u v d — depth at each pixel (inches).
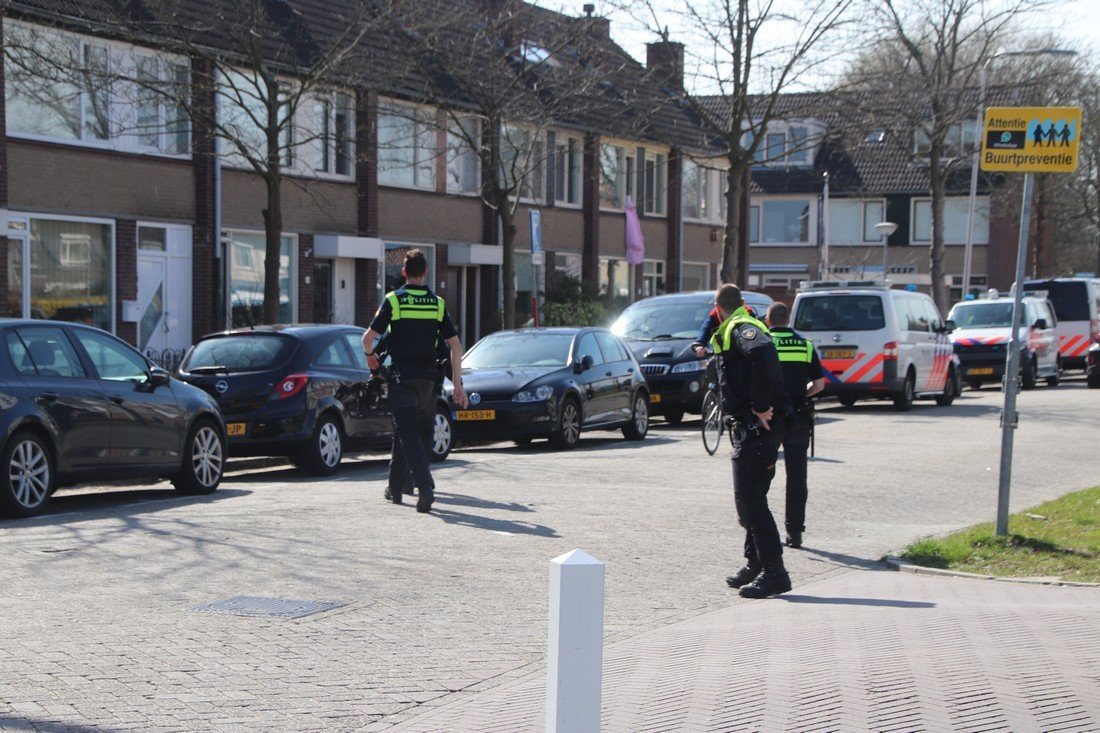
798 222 2541.8
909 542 435.5
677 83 1212.5
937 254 1603.1
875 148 1784.0
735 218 1207.6
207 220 1027.3
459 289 1362.0
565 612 142.0
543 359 751.7
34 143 898.1
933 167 1598.2
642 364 907.4
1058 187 2090.3
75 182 929.5
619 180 1614.2
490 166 1063.6
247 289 1091.3
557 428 713.6
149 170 986.7
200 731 215.8
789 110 1218.0
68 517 445.1
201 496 523.5
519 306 1425.9
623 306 1588.3
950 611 316.8
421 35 1019.9
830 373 1023.6
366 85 979.9
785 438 425.1
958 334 1376.7
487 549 393.1
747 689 239.8
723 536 428.1
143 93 952.9
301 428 585.0
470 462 645.3
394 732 217.2
